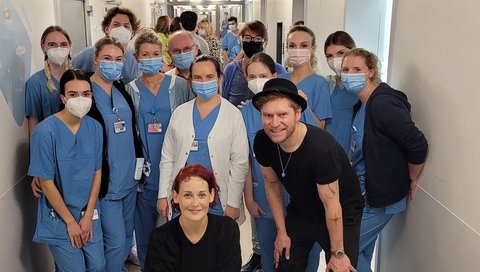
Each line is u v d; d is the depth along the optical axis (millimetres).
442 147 1759
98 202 2244
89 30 4723
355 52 2074
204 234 1622
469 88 1532
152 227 2621
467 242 1537
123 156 2297
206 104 2182
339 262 1712
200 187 1546
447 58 1713
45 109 2332
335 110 2508
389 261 2422
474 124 1492
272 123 1552
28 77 2406
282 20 6676
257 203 2355
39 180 2027
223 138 2145
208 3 10789
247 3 10883
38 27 2699
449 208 1686
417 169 1979
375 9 3369
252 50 2852
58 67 2381
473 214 1496
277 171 1801
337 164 1623
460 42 1601
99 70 2211
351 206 1790
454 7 1653
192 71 2145
